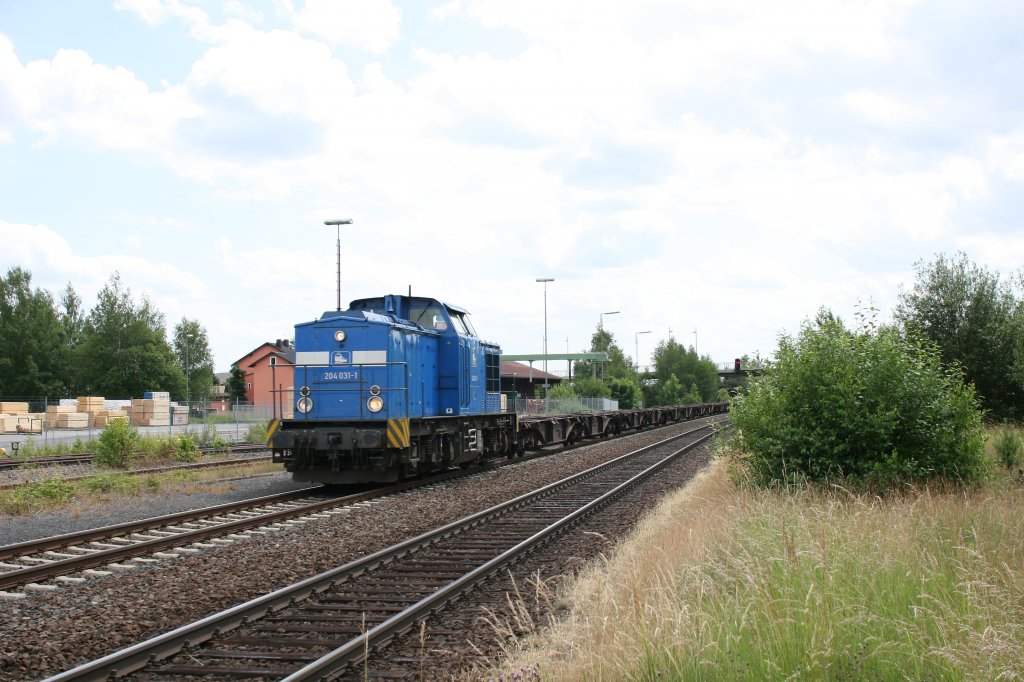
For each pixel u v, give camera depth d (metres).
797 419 13.83
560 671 6.18
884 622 6.09
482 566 9.71
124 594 8.95
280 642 7.28
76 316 99.62
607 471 22.06
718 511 12.31
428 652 7.06
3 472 22.88
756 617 6.34
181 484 19.03
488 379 24.12
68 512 15.18
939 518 9.41
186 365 104.81
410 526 13.26
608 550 11.39
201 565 10.35
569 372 72.50
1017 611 6.41
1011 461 16.86
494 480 20.22
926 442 13.16
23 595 8.98
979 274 29.39
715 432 15.76
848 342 14.13
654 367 92.75
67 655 7.08
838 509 10.51
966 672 5.19
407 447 18.05
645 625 6.16
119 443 24.30
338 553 11.09
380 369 18.08
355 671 6.61
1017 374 26.36
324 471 18.31
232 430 43.22
